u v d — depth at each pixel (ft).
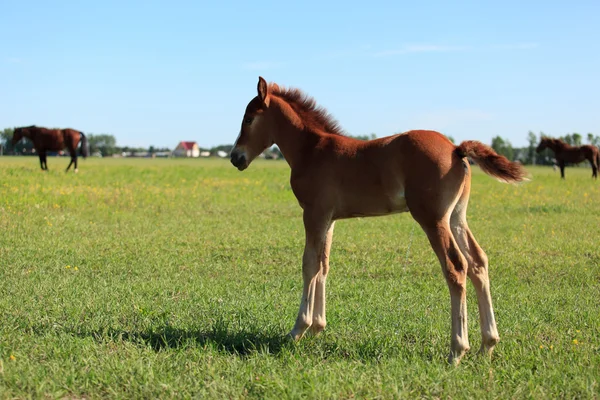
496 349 17.66
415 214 16.58
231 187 78.48
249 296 23.85
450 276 16.24
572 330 19.61
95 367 15.38
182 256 32.35
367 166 17.52
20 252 31.58
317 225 18.37
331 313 21.61
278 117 19.81
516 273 29.48
